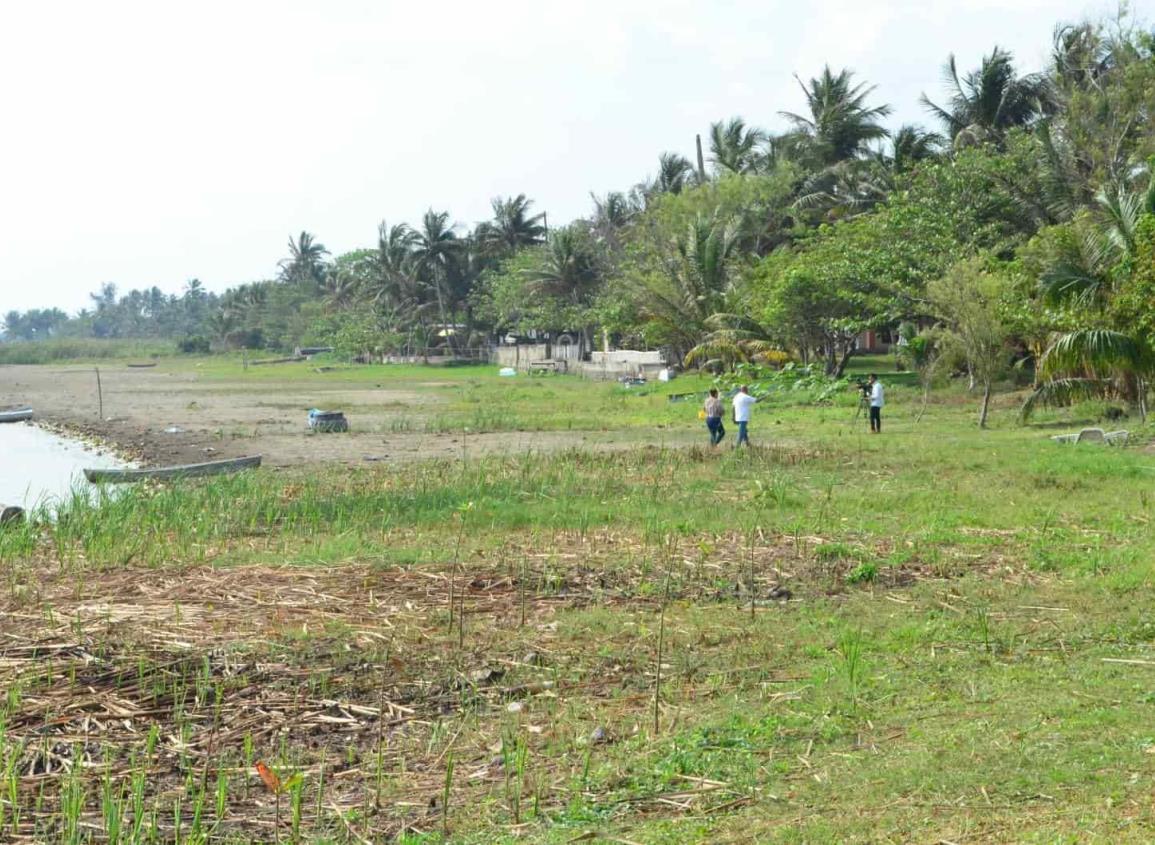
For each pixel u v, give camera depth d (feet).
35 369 388.98
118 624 34.53
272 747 24.86
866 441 92.53
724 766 22.68
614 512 56.80
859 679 28.09
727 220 200.34
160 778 23.11
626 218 282.97
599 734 24.72
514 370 274.57
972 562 43.11
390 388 220.43
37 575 43.60
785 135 225.15
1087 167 144.05
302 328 449.48
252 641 32.48
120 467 94.63
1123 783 20.38
